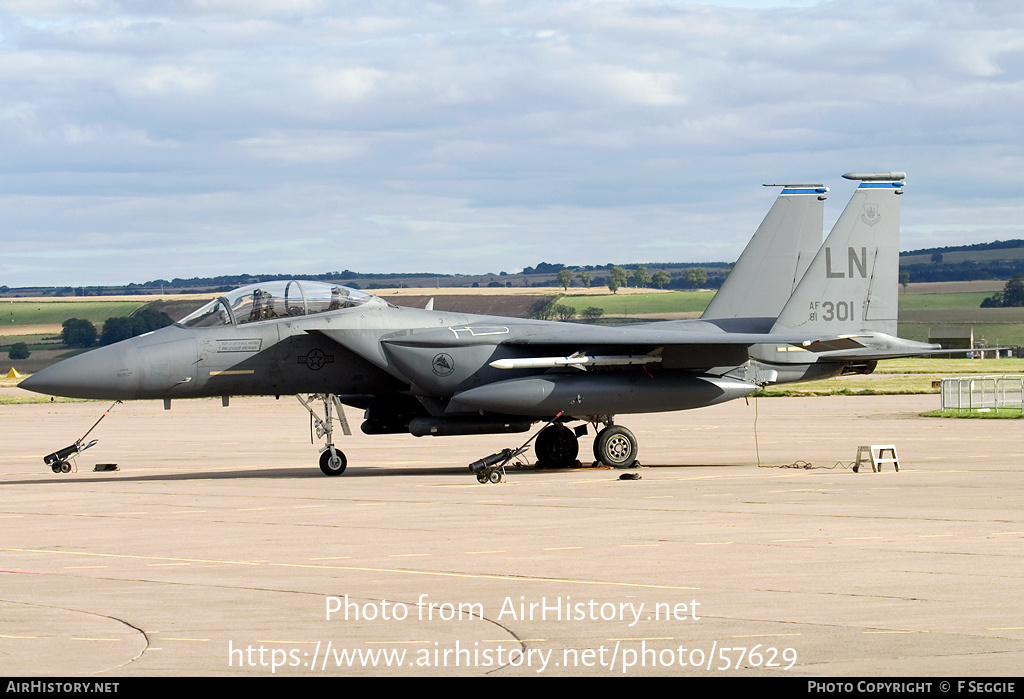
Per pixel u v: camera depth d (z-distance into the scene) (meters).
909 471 34.97
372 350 35.50
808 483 31.81
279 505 27.72
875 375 131.00
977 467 36.09
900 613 15.01
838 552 19.83
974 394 89.06
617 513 25.45
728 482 32.34
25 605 15.91
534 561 19.14
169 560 19.67
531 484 32.25
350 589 16.89
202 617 15.10
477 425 36.94
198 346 34.38
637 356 37.09
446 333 36.28
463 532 22.67
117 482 34.59
